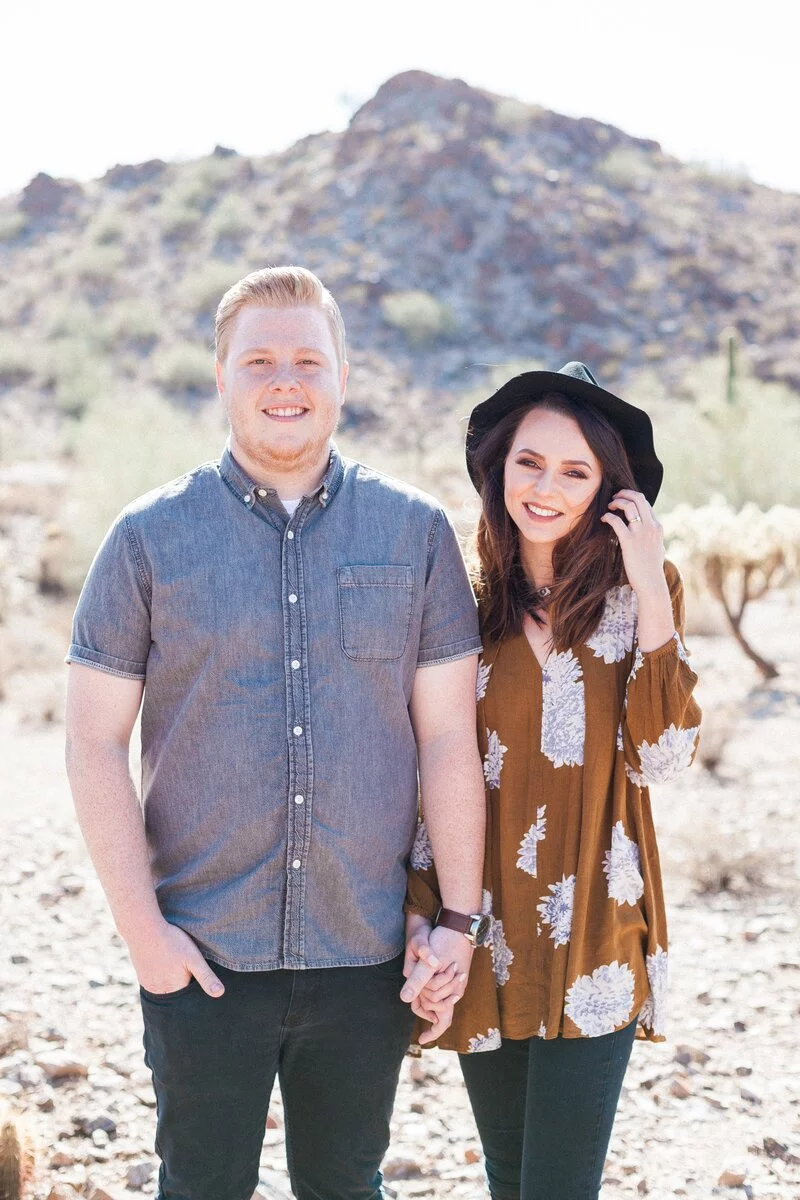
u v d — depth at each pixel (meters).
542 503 2.40
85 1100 3.58
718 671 10.38
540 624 2.47
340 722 2.29
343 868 2.29
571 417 2.41
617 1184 3.19
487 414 2.59
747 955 4.69
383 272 48.62
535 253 49.53
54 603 14.93
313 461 2.34
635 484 2.49
